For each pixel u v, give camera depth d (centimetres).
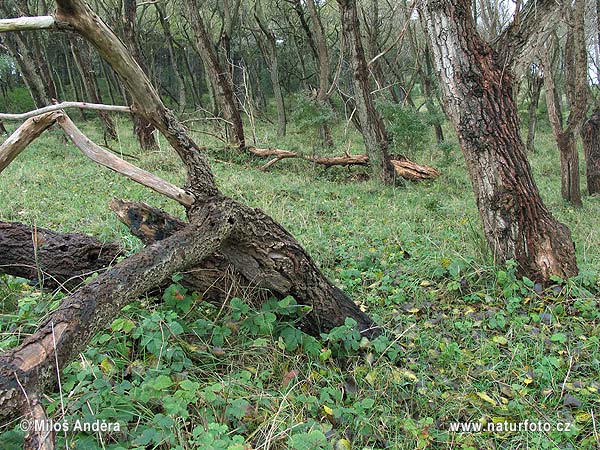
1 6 1336
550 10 438
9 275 376
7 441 204
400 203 793
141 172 276
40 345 192
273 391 273
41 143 1191
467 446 250
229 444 219
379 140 994
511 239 440
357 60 977
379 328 342
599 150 1104
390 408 277
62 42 2033
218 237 280
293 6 1956
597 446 259
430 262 455
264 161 1126
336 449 237
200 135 1433
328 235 573
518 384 303
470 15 448
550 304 399
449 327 365
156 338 273
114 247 345
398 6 1512
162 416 225
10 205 654
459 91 448
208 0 2016
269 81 2855
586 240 626
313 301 325
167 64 2841
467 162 462
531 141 1566
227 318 315
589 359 329
